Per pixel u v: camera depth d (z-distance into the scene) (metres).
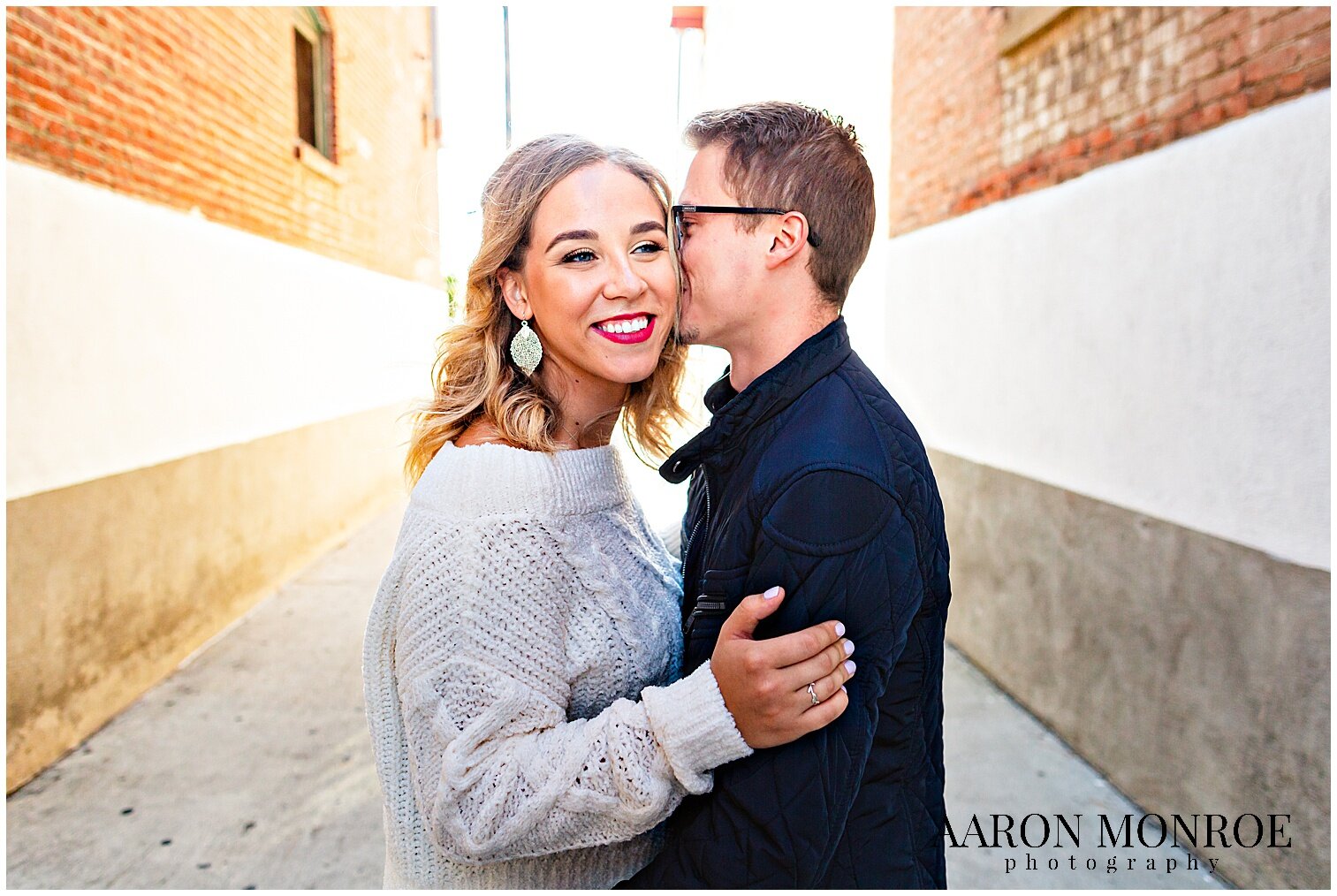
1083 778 2.72
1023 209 3.20
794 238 1.13
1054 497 3.00
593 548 1.09
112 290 3.20
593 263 1.12
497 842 0.95
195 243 3.90
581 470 1.12
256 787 2.72
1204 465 2.24
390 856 1.16
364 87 7.21
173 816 2.56
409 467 1.24
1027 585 3.21
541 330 1.18
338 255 6.36
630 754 0.93
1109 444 2.67
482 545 1.01
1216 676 2.20
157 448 3.54
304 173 5.54
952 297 3.90
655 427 1.47
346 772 2.82
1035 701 3.15
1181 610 2.33
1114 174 2.62
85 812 2.57
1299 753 1.93
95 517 3.08
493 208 1.17
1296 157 1.92
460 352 1.21
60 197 2.87
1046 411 3.05
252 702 3.34
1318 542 1.88
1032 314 3.15
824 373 1.09
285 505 5.05
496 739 0.98
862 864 1.05
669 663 1.16
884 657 0.96
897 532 0.98
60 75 2.90
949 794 2.64
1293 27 1.94
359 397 6.90
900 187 4.59
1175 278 2.34
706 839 0.96
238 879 2.27
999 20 3.40
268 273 4.84
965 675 3.54
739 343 1.20
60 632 2.89
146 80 3.49
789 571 0.95
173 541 3.67
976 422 3.63
